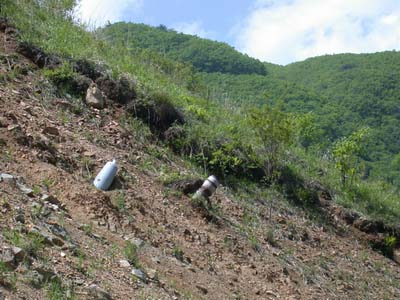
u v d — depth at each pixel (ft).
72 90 26.50
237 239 23.18
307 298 22.07
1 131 19.97
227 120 34.53
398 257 31.86
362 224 32.17
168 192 23.24
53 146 21.13
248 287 20.30
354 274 27.35
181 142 28.09
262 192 29.50
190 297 17.10
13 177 17.48
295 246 26.66
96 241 16.85
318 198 32.37
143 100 28.27
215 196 26.11
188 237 21.04
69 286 13.73
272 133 30.68
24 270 13.35
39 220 15.97
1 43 26.73
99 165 21.81
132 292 15.20
